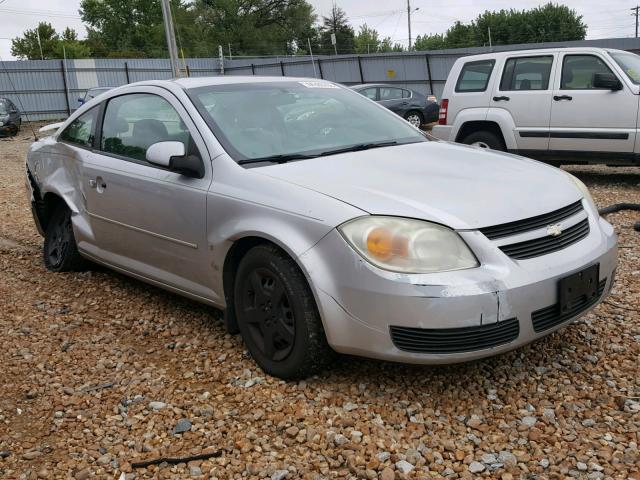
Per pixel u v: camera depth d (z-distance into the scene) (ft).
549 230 10.22
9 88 102.94
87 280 17.13
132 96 15.01
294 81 15.05
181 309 14.78
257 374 11.34
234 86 14.02
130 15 232.73
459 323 9.23
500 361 11.43
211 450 9.18
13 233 23.56
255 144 12.51
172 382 11.33
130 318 14.37
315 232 10.07
